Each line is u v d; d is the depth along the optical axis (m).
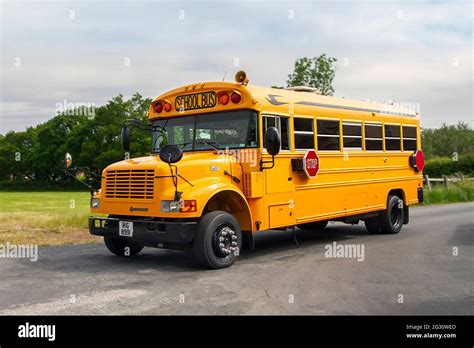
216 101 9.23
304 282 7.34
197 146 9.41
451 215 17.72
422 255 9.60
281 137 9.57
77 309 5.99
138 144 47.78
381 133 12.57
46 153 74.81
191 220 8.20
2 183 79.06
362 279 7.53
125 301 6.32
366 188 11.91
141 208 8.30
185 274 7.93
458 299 6.39
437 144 59.44
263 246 10.95
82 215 14.86
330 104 10.96
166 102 9.86
